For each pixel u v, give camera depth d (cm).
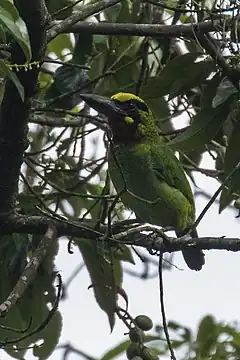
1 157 966
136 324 998
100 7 963
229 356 964
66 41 1293
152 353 973
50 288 1084
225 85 969
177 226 1105
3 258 1065
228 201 1024
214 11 964
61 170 1112
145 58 1082
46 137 1267
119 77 1176
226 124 1084
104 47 1171
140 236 967
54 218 920
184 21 1199
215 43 1010
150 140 1116
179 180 1112
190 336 980
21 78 896
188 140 994
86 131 1167
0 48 868
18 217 1006
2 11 697
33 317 1088
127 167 1099
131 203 1072
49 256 1079
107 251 1105
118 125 1107
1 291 1071
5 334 1082
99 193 1188
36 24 864
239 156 995
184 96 1202
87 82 1151
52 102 1123
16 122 939
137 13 1138
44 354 1095
